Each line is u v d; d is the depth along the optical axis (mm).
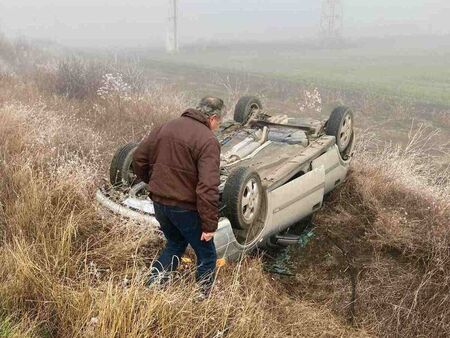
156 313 3607
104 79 12516
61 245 4266
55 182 5168
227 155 5609
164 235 4441
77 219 4773
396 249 5590
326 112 13719
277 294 4871
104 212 4844
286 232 5816
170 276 4055
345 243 5797
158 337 3523
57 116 8414
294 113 13430
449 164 9289
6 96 10109
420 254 5449
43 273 3943
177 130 3863
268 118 6816
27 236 4602
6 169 5609
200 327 3715
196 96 15375
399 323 4895
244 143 5934
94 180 5609
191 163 3828
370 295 5129
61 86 12031
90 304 3621
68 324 3576
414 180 6703
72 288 3852
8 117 7414
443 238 5500
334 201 6516
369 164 7008
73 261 4270
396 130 12047
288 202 5254
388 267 5387
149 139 4023
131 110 10047
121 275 4289
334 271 5441
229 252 4605
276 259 5582
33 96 10656
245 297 4418
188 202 3871
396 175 6738
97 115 9812
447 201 6148
